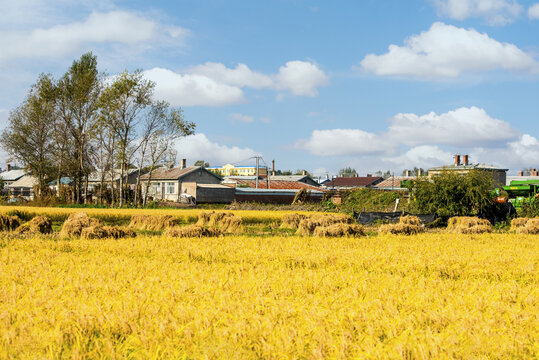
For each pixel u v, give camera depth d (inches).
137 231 1060.5
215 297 345.7
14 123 2320.4
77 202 2324.1
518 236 934.4
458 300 341.4
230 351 250.5
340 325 282.2
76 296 357.1
